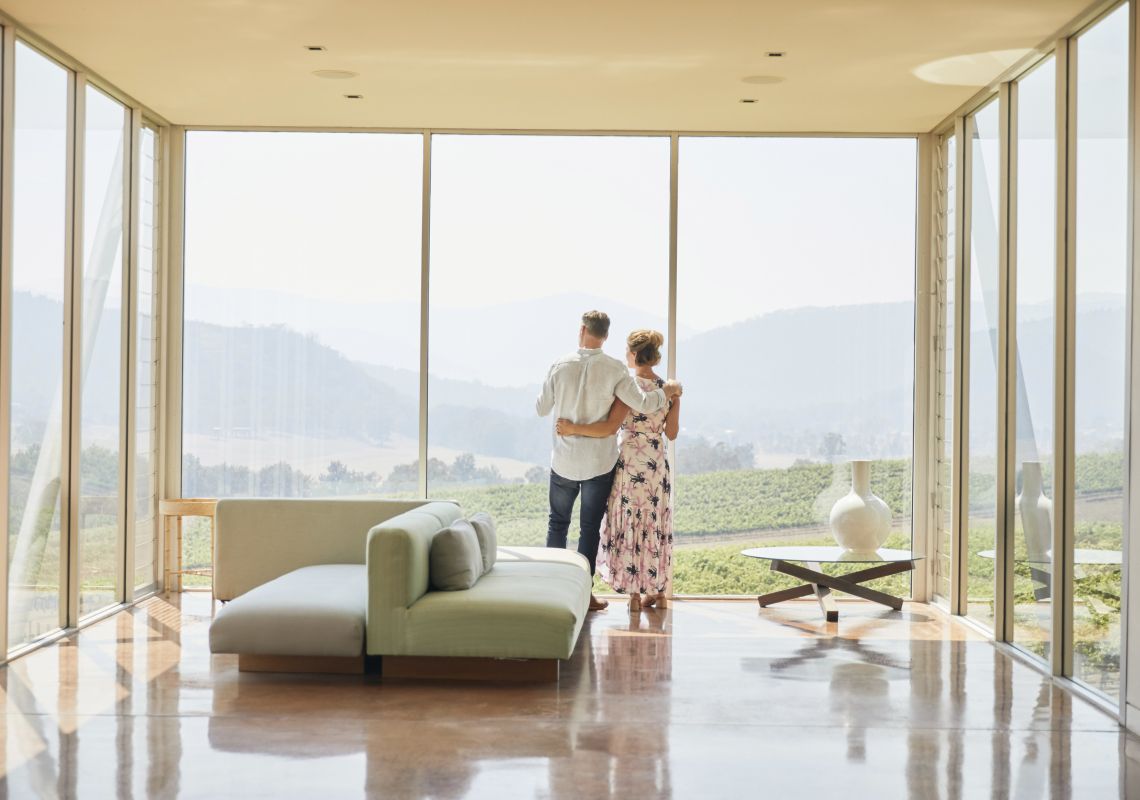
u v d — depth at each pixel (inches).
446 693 198.5
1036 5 203.5
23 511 232.4
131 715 183.3
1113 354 196.2
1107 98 200.5
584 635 253.1
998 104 256.8
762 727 180.2
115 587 279.9
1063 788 153.2
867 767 161.0
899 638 253.1
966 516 277.3
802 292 310.7
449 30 225.6
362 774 154.9
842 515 285.1
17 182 227.9
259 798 145.4
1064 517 214.5
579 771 157.4
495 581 225.3
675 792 149.5
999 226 251.4
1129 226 188.1
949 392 290.4
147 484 301.1
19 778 152.6
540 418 310.0
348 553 266.5
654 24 220.5
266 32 227.8
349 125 306.7
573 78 258.8
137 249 286.2
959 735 177.8
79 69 251.1
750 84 261.7
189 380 311.7
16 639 229.8
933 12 210.1
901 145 308.7
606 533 285.4
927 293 307.1
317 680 206.4
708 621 271.6
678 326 310.8
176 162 309.4
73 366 252.1
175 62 248.5
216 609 278.1
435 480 310.8
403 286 311.0
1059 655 214.7
